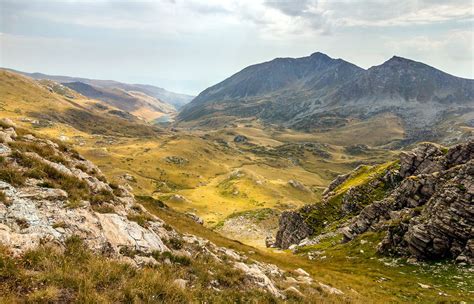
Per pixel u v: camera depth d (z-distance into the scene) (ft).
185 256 67.10
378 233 225.15
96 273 45.37
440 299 120.37
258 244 427.33
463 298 122.11
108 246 56.95
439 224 172.35
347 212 305.53
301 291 83.05
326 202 337.11
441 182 219.20
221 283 64.34
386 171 315.17
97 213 65.36
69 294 39.91
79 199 65.41
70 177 74.64
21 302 35.63
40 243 48.01
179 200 632.79
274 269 106.32
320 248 249.55
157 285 48.03
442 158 255.50
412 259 173.99
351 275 154.61
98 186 85.10
